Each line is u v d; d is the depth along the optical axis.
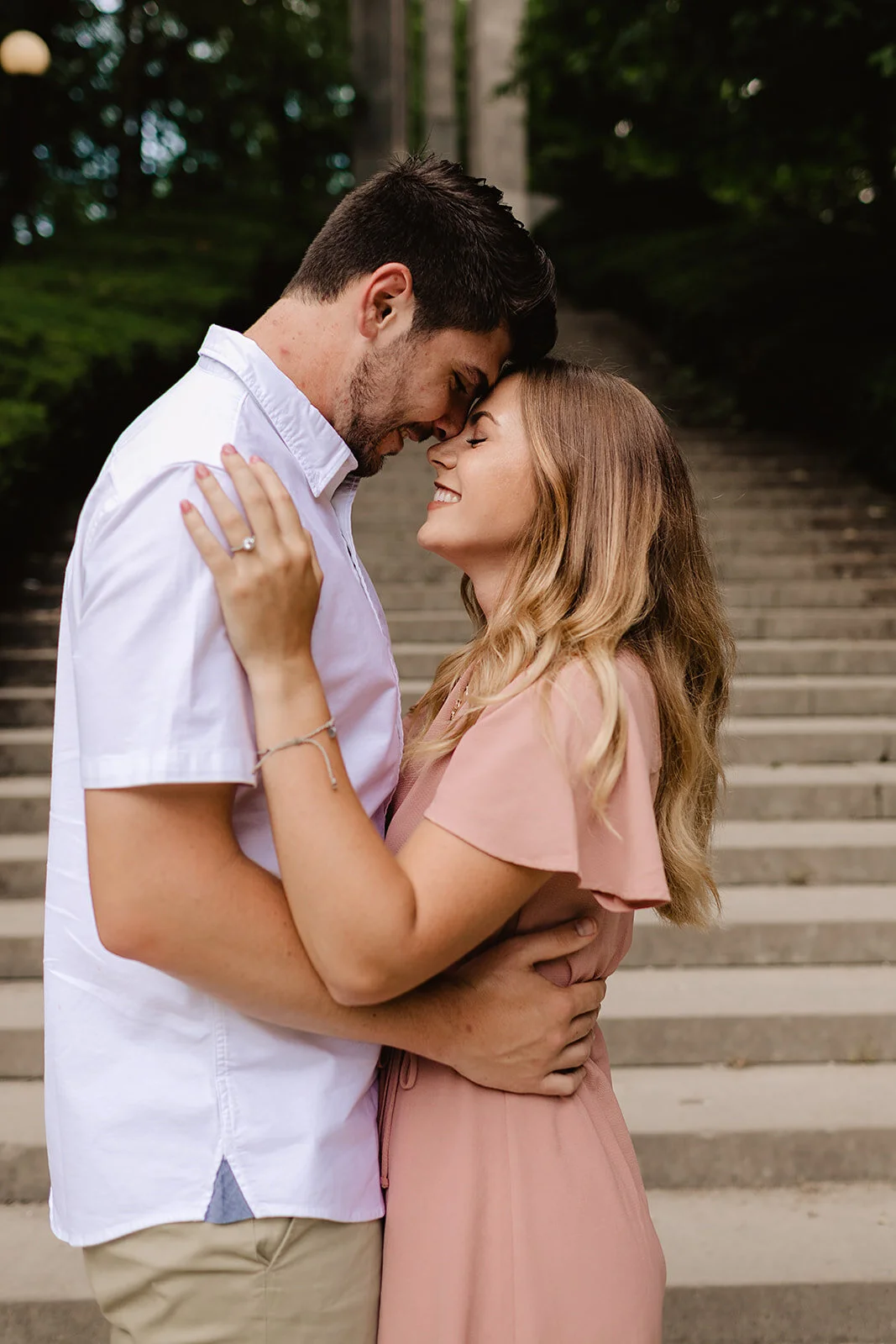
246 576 1.16
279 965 1.18
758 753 4.95
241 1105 1.25
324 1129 1.27
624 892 1.29
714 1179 2.94
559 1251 1.32
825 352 9.62
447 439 1.50
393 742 1.38
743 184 14.09
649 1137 2.93
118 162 21.97
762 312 10.86
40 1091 3.14
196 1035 1.25
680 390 11.34
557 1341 1.30
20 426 6.36
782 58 8.72
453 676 1.62
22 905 3.95
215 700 1.16
